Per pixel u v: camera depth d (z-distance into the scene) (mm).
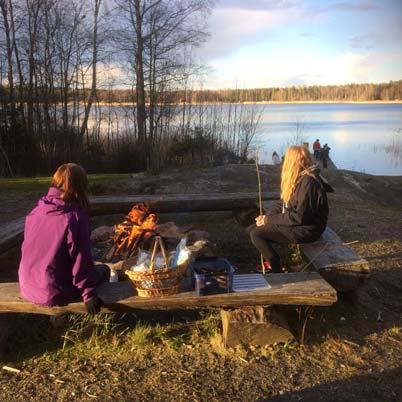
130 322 3598
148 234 4445
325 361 3092
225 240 5566
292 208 3717
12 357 3174
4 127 15914
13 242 4211
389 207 8391
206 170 9297
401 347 3254
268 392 2791
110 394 2787
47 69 17703
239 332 3182
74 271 2895
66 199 2926
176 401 2719
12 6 16719
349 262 3607
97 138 18812
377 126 62438
